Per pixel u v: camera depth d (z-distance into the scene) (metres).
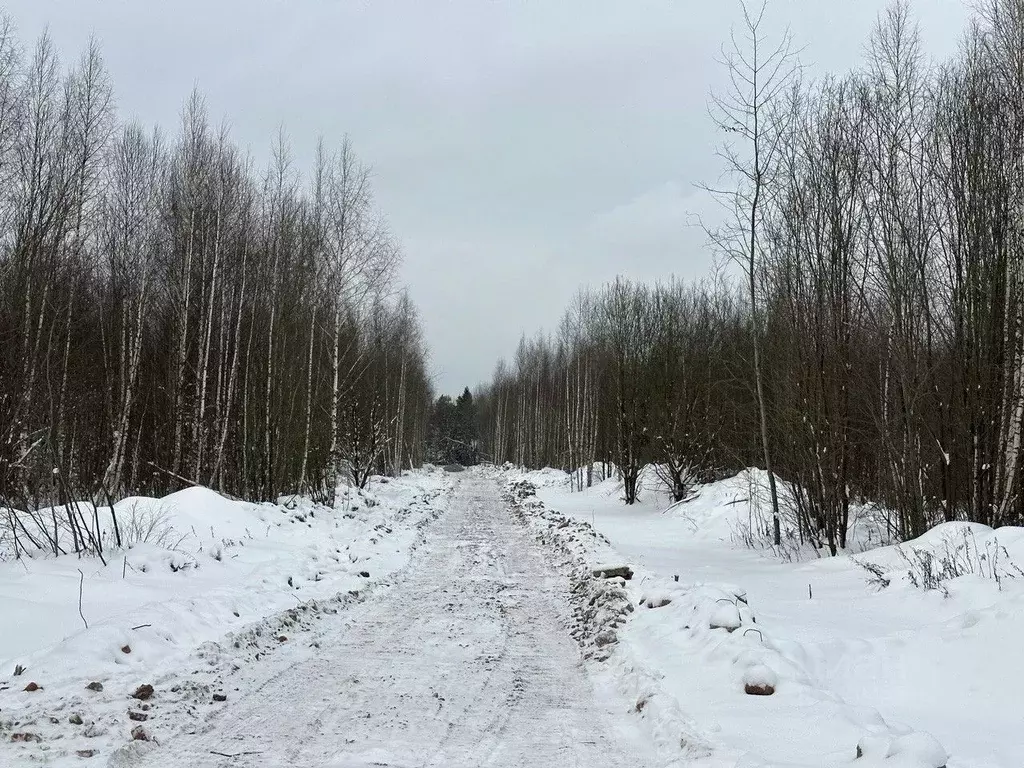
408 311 57.03
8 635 7.25
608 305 33.19
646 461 30.45
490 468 84.81
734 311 34.59
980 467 13.69
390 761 5.15
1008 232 13.74
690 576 12.31
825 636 7.75
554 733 5.87
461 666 7.91
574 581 13.15
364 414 33.78
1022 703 5.86
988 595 8.20
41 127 21.44
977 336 13.94
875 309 16.08
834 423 15.41
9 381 15.58
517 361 79.12
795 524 17.05
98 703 5.81
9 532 11.63
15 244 20.62
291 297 24.78
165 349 29.44
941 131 15.09
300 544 15.14
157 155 26.23
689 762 4.90
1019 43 13.88
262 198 27.08
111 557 10.74
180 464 25.64
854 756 4.70
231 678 6.96
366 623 9.91
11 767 4.55
